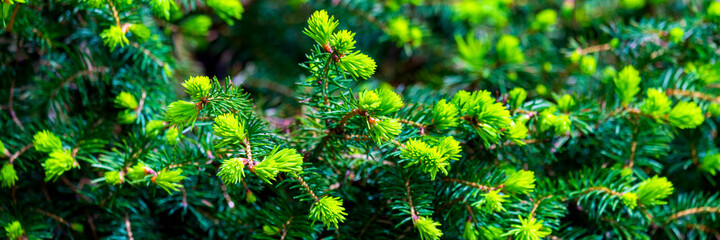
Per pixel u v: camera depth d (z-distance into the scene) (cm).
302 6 144
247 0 137
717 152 116
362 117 97
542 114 105
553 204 105
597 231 111
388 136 96
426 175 104
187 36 124
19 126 109
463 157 106
